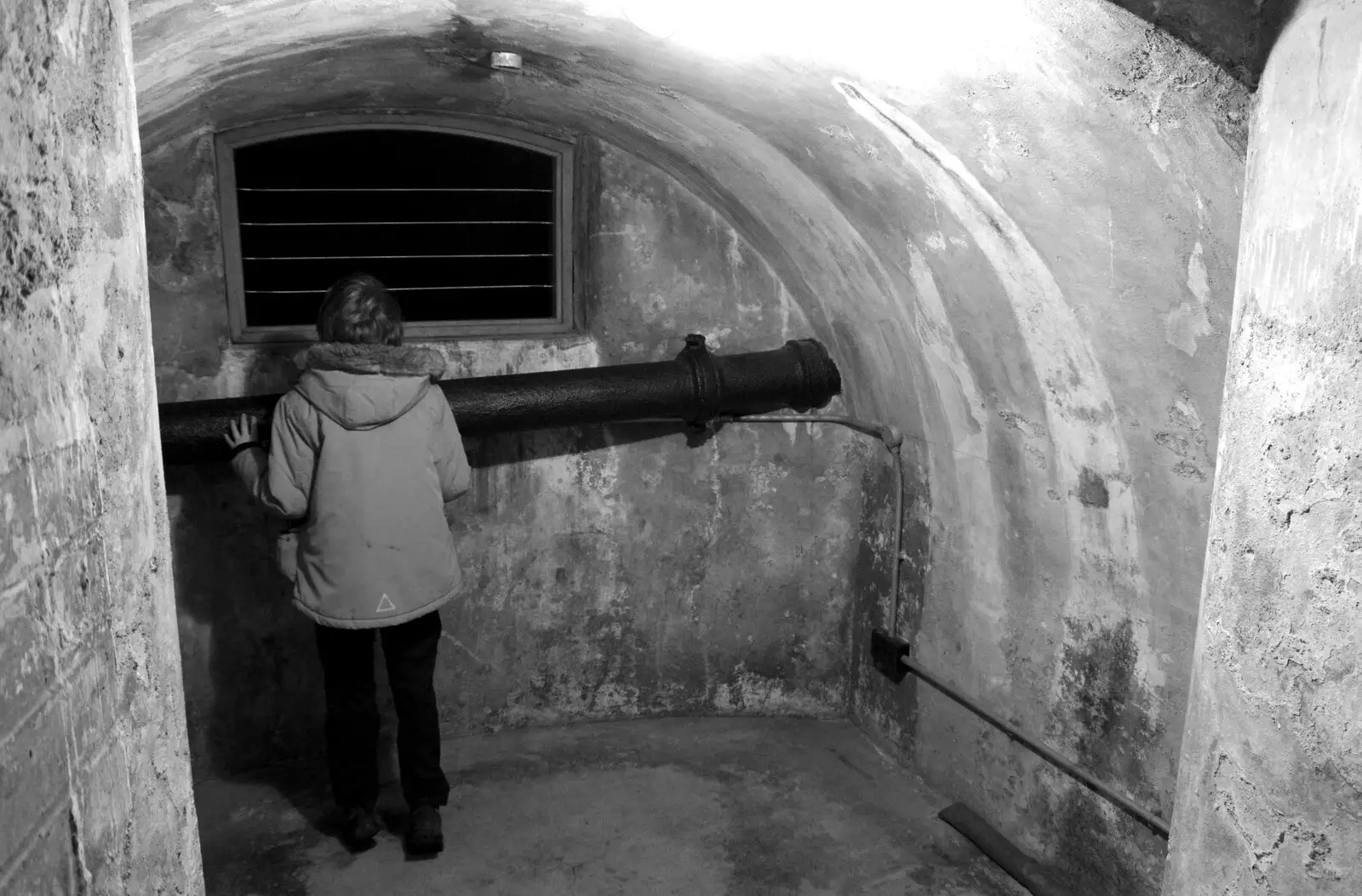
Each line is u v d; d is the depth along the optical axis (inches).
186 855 49.3
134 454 42.6
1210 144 70.6
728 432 163.9
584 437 159.8
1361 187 47.0
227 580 147.5
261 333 145.6
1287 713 51.9
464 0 94.5
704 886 129.1
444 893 127.4
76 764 34.6
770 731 168.9
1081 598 118.0
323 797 147.3
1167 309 87.7
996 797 136.6
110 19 40.4
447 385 140.9
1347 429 47.4
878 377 149.6
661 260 157.0
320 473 120.1
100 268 38.6
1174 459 97.9
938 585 146.1
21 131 30.8
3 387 29.0
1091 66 71.7
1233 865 56.9
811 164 117.4
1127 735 113.0
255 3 82.5
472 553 159.2
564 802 146.6
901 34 79.7
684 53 100.0
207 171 137.8
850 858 134.6
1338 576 48.0
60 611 33.4
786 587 170.6
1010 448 124.1
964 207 101.0
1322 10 52.7
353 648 128.6
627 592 166.7
